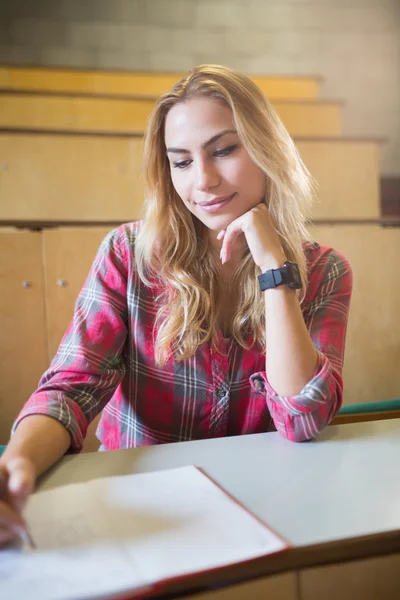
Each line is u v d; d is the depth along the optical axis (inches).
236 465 27.3
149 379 38.1
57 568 18.0
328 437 31.5
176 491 23.8
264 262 34.4
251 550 18.7
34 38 155.6
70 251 66.4
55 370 34.3
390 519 21.2
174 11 161.9
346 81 167.9
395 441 30.6
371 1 168.2
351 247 76.1
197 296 37.8
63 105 121.6
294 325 32.4
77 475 26.2
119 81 152.6
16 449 25.5
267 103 37.4
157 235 39.0
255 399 38.1
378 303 77.5
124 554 18.7
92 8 158.1
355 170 106.7
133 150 101.0
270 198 37.9
